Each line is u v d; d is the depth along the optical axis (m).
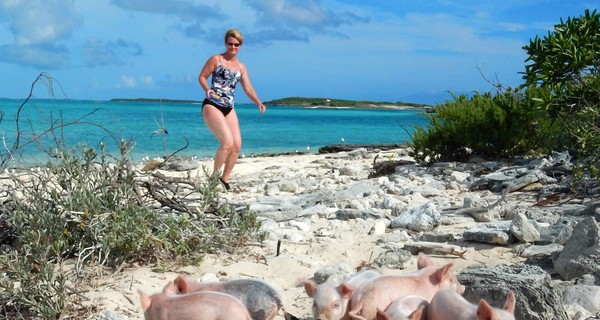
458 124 15.43
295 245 7.67
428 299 4.86
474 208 8.96
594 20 12.83
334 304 4.54
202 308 4.00
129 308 5.56
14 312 5.48
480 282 5.47
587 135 10.61
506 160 15.12
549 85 12.74
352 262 7.10
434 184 11.90
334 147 26.20
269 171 16.48
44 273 5.48
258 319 4.67
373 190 11.44
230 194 12.12
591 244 6.46
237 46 10.59
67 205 6.73
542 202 9.73
